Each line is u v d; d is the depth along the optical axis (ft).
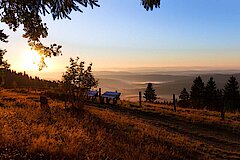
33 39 29.04
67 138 42.22
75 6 23.80
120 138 52.42
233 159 53.11
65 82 79.25
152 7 23.67
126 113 95.81
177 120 90.22
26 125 45.09
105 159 34.60
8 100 89.76
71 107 79.61
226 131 79.51
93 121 63.77
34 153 32.12
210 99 286.25
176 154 48.73
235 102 266.77
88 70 80.53
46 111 66.44
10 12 25.94
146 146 48.52
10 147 32.04
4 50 34.55
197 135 73.56
